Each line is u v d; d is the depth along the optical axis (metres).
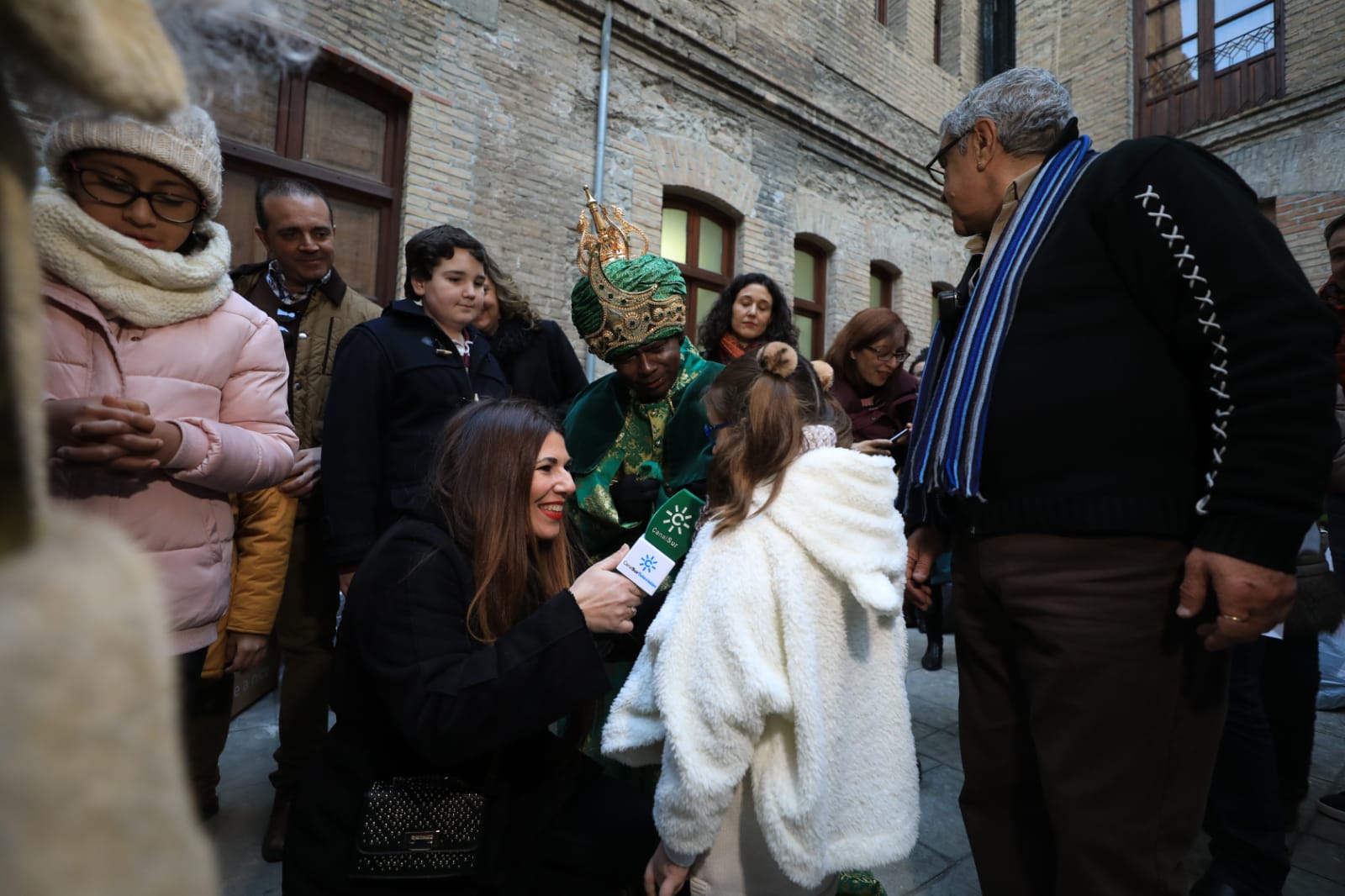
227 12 0.35
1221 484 0.96
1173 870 1.05
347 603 1.21
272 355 1.52
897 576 1.14
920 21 7.18
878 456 1.17
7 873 0.17
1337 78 6.27
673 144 5.16
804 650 1.02
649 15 4.90
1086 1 8.04
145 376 1.26
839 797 1.11
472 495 1.23
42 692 0.18
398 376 1.83
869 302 6.73
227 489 1.33
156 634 0.22
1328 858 1.86
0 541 0.19
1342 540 2.22
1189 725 1.06
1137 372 1.06
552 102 4.54
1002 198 1.28
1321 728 2.71
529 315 2.51
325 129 3.82
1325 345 0.92
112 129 1.11
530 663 1.10
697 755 1.03
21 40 0.21
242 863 1.74
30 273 0.21
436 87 4.06
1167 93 7.50
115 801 0.19
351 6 3.73
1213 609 1.04
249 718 2.63
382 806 1.13
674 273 1.62
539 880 1.24
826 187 6.31
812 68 6.07
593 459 1.69
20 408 0.20
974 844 1.29
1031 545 1.13
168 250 1.26
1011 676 1.25
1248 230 0.97
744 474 1.15
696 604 1.11
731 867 1.13
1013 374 1.15
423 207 4.00
